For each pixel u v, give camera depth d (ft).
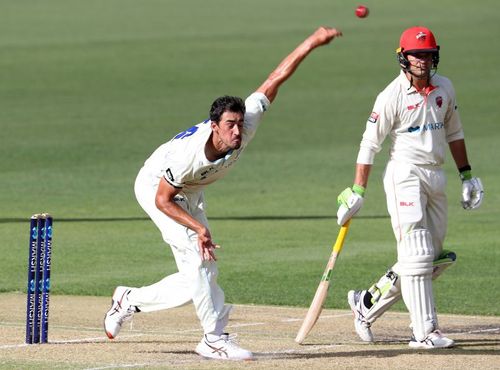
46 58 471.21
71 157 276.41
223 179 249.55
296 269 152.87
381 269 152.97
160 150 94.79
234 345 90.68
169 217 89.71
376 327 112.57
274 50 497.87
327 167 266.36
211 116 87.86
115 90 401.29
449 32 554.05
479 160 277.64
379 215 205.67
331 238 180.45
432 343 98.22
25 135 310.24
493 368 87.97
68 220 196.13
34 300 97.40
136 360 89.76
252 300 131.23
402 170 100.07
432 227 102.47
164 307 95.45
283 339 102.89
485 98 392.06
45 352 93.20
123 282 141.90
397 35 545.03
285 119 348.59
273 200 221.66
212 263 91.66
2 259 158.40
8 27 568.41
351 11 634.43
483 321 118.11
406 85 99.66
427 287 99.66
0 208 208.13
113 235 181.16
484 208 213.46
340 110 365.61
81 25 578.25
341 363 89.10
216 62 467.11
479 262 159.74
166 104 371.35
